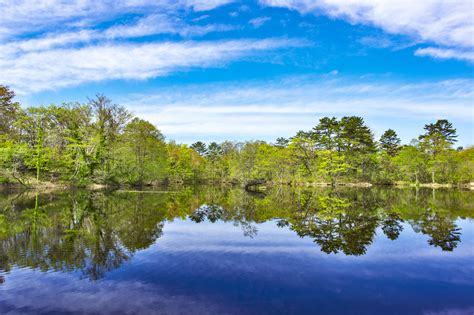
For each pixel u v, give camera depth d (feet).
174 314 23.39
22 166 150.71
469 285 30.27
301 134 255.09
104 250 41.16
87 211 77.10
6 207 82.89
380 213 79.77
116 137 169.37
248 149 237.45
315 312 24.07
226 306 24.86
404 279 31.71
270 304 25.36
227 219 69.21
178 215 73.82
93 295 26.68
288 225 61.87
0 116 175.22
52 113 157.89
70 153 156.04
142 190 161.89
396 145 319.88
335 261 37.70
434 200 116.57
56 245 43.39
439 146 247.91
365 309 24.85
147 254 39.60
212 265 35.47
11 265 34.68
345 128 238.68
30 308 24.23
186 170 280.72
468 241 48.39
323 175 236.22
